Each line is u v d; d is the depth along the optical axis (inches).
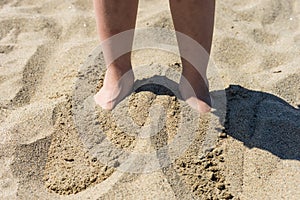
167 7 75.6
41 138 55.0
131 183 50.2
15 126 56.2
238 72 63.6
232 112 57.1
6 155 53.6
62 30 72.4
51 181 51.8
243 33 69.9
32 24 73.7
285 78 62.5
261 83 61.9
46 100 59.8
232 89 60.5
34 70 65.2
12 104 60.6
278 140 54.4
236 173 51.8
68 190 50.9
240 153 53.3
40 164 53.2
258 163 52.4
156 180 50.1
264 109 57.6
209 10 54.5
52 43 69.9
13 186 51.1
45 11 76.9
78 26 72.8
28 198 50.3
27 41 70.5
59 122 56.4
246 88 61.0
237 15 73.7
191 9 54.0
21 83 63.2
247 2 76.5
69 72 64.0
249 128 55.6
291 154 53.1
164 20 72.1
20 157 53.5
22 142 54.6
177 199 49.3
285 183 50.7
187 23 54.7
